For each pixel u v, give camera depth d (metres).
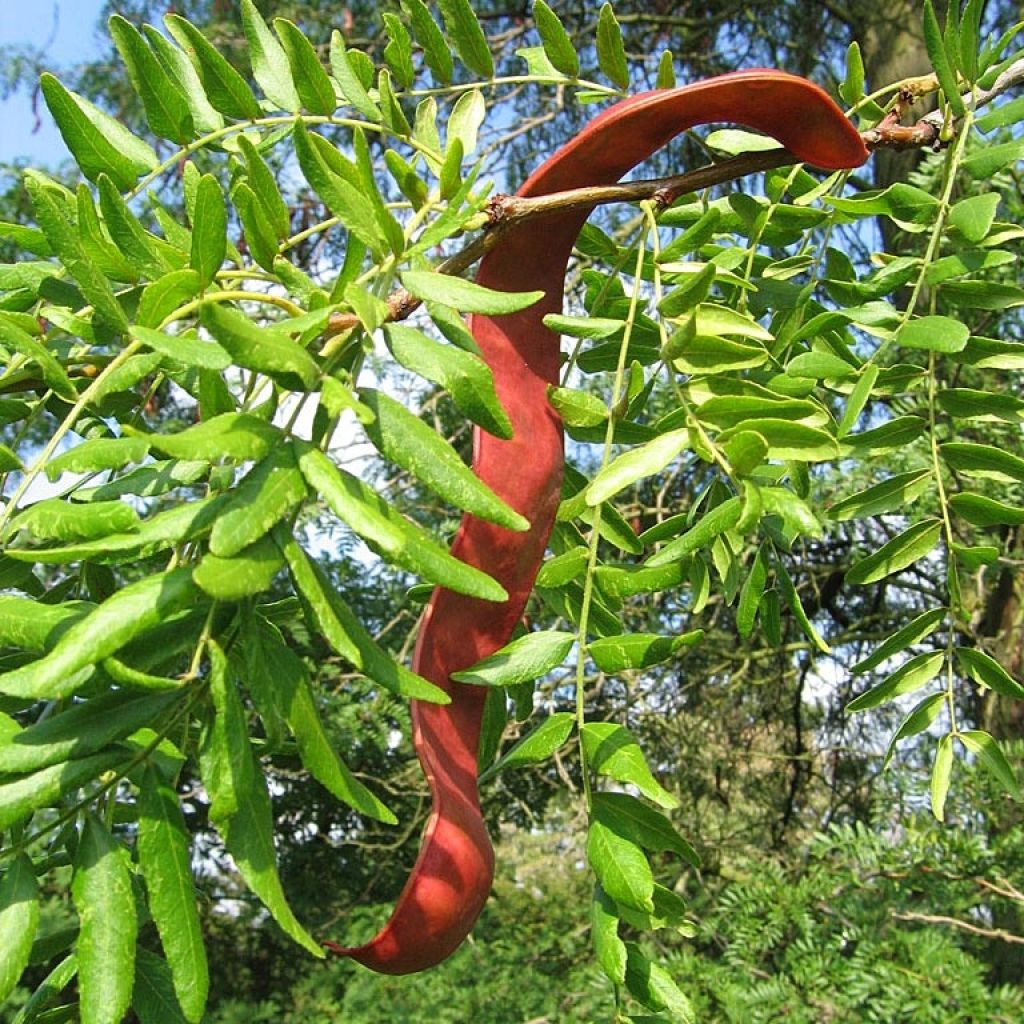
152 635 0.22
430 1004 1.73
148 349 0.27
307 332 0.24
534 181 0.32
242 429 0.21
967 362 0.40
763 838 1.81
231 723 0.21
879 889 1.03
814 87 0.31
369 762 1.71
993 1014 0.88
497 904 2.14
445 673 0.29
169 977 0.25
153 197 0.33
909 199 0.39
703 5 1.87
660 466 0.30
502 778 1.68
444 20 0.37
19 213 1.57
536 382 0.31
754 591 0.37
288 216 0.27
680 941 1.46
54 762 0.21
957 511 0.38
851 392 0.38
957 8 0.37
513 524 0.23
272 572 0.21
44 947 0.27
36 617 0.22
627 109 0.31
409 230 0.28
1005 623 1.42
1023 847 0.96
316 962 2.33
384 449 0.23
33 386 0.32
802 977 0.98
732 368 0.32
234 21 1.79
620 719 1.48
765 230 0.42
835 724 1.73
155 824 0.21
